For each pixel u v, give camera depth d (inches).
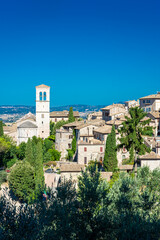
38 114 4734.3
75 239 908.0
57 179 2903.5
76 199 1107.3
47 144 4116.6
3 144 3799.2
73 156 3715.6
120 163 3019.2
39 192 1131.3
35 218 853.8
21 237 785.6
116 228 975.0
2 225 823.1
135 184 1443.2
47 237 814.5
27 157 3398.1
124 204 1253.7
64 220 906.7
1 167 3880.4
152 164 2449.6
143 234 922.7
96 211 992.9
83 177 1167.6
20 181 2687.0
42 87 4734.3
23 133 4515.3
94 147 3184.1
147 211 1194.0
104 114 5310.0
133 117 2294.5
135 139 2240.4
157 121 3887.8
